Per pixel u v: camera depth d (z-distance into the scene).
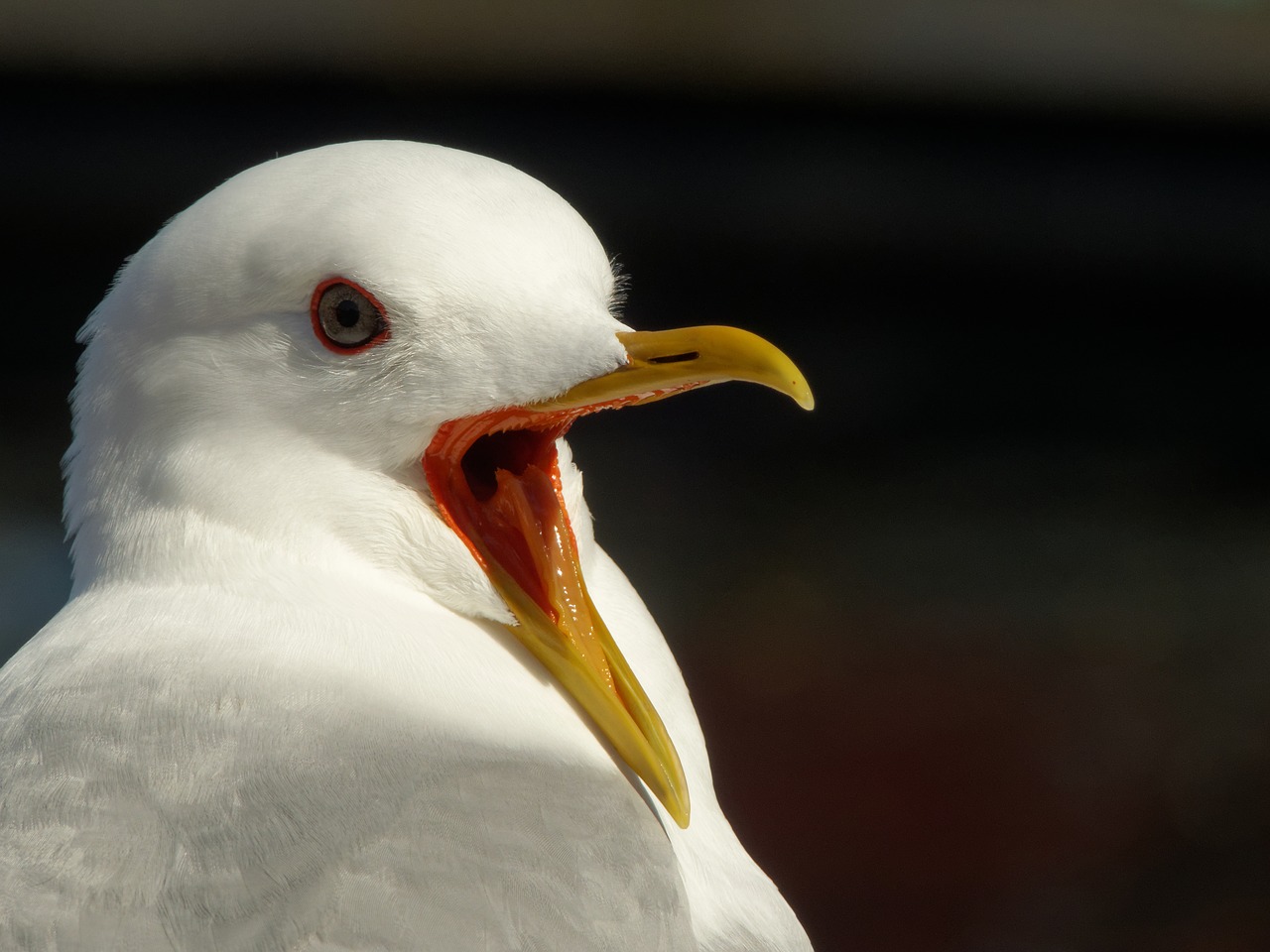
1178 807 11.20
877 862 10.65
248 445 5.14
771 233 19.16
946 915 10.22
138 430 5.20
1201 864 10.70
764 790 11.30
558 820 4.45
